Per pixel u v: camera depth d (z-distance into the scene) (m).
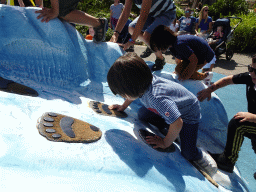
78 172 1.05
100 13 10.31
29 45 2.07
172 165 1.58
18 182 0.83
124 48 2.82
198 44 2.39
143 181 1.21
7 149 0.98
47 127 1.28
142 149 1.55
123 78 1.37
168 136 1.59
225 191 1.85
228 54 6.54
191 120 1.74
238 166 2.41
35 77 2.10
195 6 13.39
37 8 2.10
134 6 11.66
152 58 6.16
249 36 7.46
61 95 1.99
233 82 2.14
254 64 1.83
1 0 4.57
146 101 1.58
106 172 1.14
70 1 2.18
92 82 2.57
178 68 2.49
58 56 2.20
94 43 2.70
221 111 2.43
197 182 1.57
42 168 0.97
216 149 2.40
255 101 1.95
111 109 2.11
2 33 1.98
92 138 1.35
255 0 14.92
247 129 1.88
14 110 1.29
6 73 1.94
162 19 2.84
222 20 6.34
